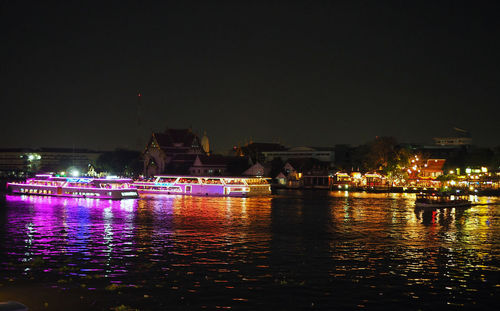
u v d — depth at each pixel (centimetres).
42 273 4438
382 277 4462
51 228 7350
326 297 3859
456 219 8856
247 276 4434
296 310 3559
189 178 16088
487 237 6756
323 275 4506
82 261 4975
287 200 13500
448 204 11281
